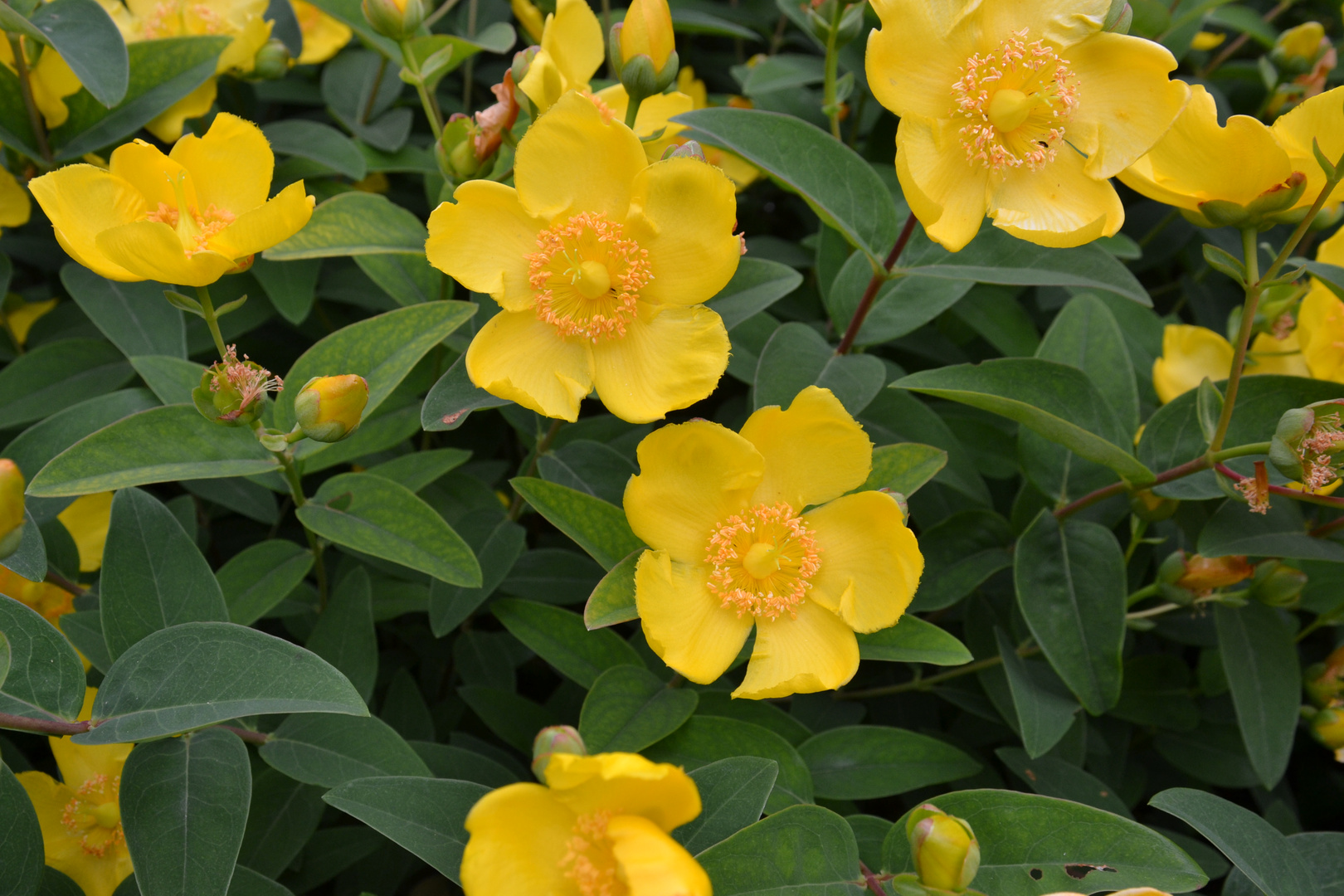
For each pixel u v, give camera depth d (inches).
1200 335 15.5
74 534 15.1
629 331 12.6
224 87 17.4
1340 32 20.1
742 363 15.3
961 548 14.9
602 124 12.2
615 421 15.6
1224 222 12.9
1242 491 13.0
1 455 13.9
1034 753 13.4
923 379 13.8
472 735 15.9
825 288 15.9
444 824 11.8
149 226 11.7
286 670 11.8
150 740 11.9
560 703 15.1
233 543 16.5
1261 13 20.6
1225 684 15.4
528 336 12.6
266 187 12.9
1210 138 12.6
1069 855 12.0
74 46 14.0
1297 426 12.5
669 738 13.3
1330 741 14.9
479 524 14.7
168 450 12.9
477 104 18.9
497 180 14.6
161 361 14.1
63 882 13.2
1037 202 13.0
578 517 12.8
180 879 11.8
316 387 12.4
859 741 13.8
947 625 16.2
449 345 14.4
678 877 10.7
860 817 13.3
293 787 13.8
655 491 12.3
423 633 15.9
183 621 12.7
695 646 12.4
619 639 14.0
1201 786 16.5
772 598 12.4
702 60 19.9
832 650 12.5
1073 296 16.9
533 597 15.0
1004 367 13.9
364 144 16.3
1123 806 14.1
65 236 12.0
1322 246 14.4
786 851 12.0
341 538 13.2
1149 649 16.7
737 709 13.8
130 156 12.6
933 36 12.7
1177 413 14.1
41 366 15.2
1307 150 12.9
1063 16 12.8
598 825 11.2
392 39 14.3
